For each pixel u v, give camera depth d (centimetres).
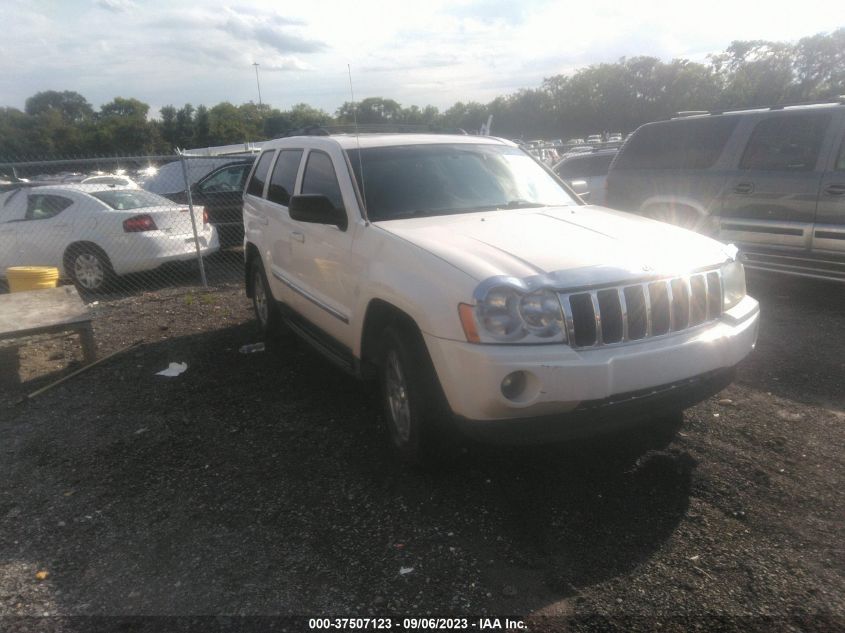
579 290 333
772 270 718
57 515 373
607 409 335
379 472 399
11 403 543
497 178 505
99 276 956
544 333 326
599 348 335
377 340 416
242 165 1250
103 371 613
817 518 334
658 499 358
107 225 939
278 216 581
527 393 324
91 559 332
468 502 363
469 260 349
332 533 341
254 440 452
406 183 470
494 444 333
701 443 415
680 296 358
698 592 287
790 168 692
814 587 287
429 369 362
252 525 353
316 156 529
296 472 405
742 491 361
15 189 991
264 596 298
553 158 2091
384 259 396
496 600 288
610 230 408
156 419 497
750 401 473
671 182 799
